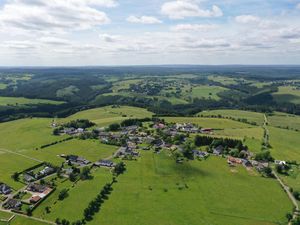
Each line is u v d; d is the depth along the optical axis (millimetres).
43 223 169875
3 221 170750
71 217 176125
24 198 196625
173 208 189250
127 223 172375
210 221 176375
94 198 197875
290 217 179750
